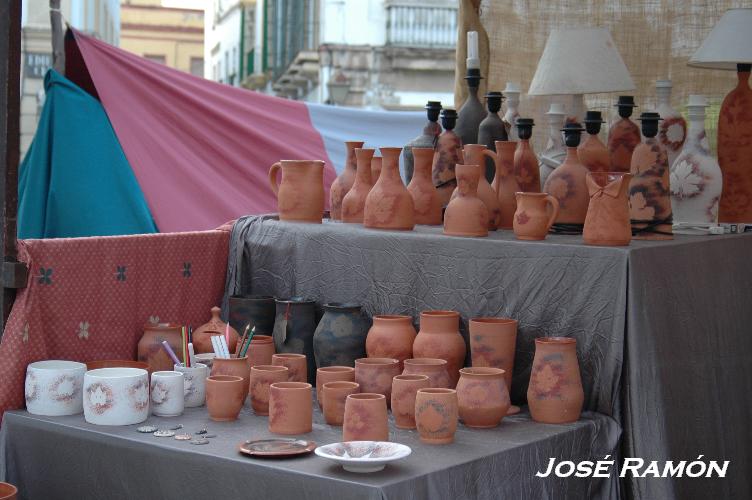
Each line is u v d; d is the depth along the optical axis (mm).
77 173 4043
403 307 2758
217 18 30641
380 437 2193
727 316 2730
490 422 2354
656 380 2418
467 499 2094
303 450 2133
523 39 4223
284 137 4586
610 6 4180
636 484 2379
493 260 2594
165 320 2965
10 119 2564
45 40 10602
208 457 2137
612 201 2471
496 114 3051
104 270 2770
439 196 3025
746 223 3115
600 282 2410
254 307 2910
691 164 2957
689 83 4105
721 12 4035
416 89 17000
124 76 4297
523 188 2916
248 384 2588
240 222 3164
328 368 2525
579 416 2428
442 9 16969
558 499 2311
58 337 2672
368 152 3043
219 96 4473
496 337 2480
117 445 2295
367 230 2854
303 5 17641
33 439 2459
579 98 3285
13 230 2568
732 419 2727
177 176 4258
